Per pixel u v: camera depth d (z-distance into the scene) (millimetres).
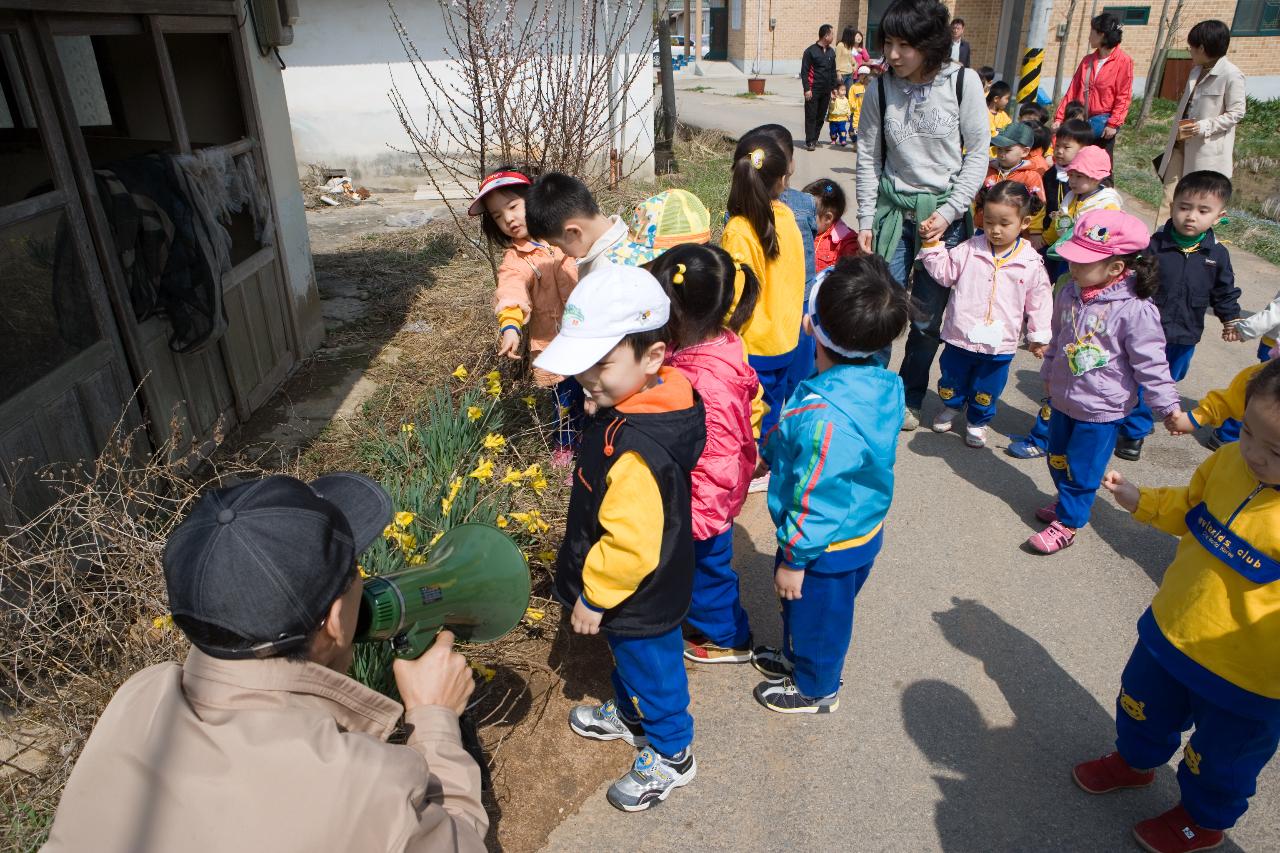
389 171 11734
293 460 4527
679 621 2330
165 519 3621
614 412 2191
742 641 3131
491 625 1953
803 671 2811
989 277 4387
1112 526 4027
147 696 1298
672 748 2539
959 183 4551
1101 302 3434
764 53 28484
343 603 1393
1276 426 1838
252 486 1374
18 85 4418
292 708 1290
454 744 1517
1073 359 3514
